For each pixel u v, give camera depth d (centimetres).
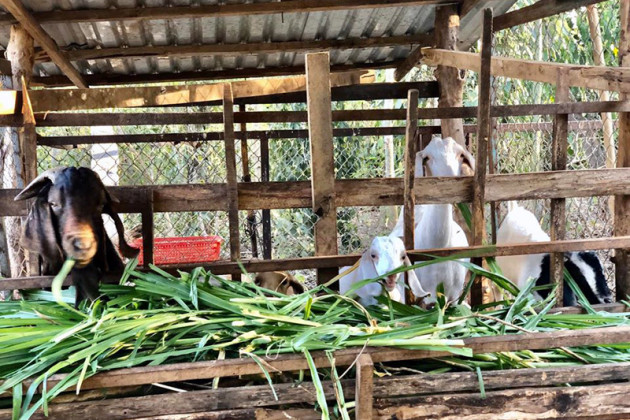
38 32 531
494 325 296
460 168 418
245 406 243
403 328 266
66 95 372
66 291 315
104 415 236
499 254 322
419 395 249
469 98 927
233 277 321
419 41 680
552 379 255
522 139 805
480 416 249
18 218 519
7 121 332
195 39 672
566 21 895
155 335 266
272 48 675
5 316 292
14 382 229
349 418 245
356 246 852
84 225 268
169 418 238
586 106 341
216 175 845
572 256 402
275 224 822
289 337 259
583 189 334
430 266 432
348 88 573
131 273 296
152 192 309
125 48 663
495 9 643
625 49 382
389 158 867
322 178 315
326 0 550
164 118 336
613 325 294
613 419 257
